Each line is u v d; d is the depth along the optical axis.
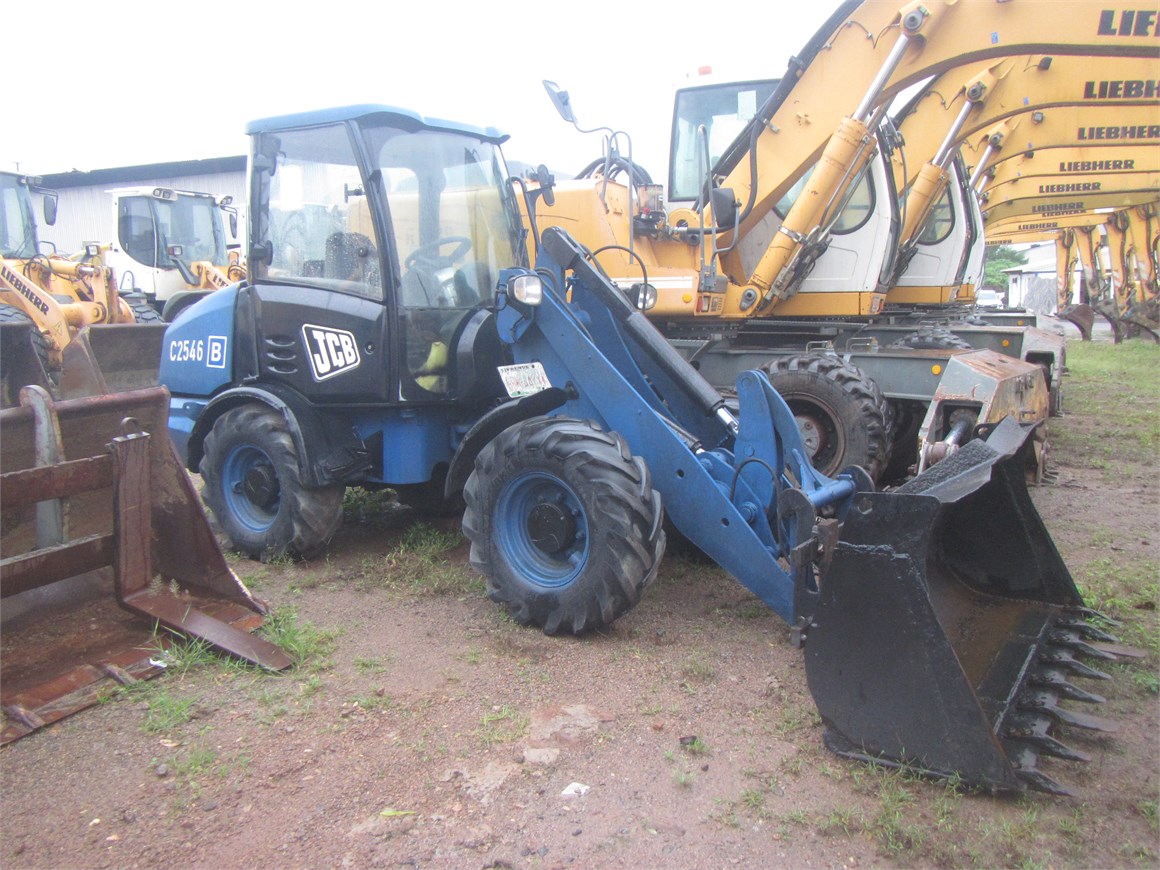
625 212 6.82
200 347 5.34
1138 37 5.82
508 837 2.55
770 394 3.80
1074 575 4.70
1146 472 7.48
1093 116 9.97
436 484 5.67
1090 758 2.79
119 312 11.21
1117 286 21.80
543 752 2.98
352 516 5.88
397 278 4.55
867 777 2.83
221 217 15.35
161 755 2.96
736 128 7.38
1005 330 7.66
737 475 3.85
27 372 7.38
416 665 3.64
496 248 5.10
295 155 4.75
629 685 3.46
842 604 2.87
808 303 7.46
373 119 4.56
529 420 4.06
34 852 2.49
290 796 2.74
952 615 3.54
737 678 3.52
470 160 5.00
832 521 3.46
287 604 4.32
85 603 3.71
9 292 9.49
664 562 4.91
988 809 2.67
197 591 3.96
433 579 4.63
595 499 3.69
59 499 3.54
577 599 3.78
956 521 3.79
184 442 5.50
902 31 6.11
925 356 6.12
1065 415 10.51
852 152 6.45
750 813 2.66
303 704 3.29
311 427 4.76
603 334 4.46
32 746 3.00
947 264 9.52
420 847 2.51
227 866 2.43
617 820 2.63
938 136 8.37
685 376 4.23
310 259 4.78
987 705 2.93
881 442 5.91
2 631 3.43
